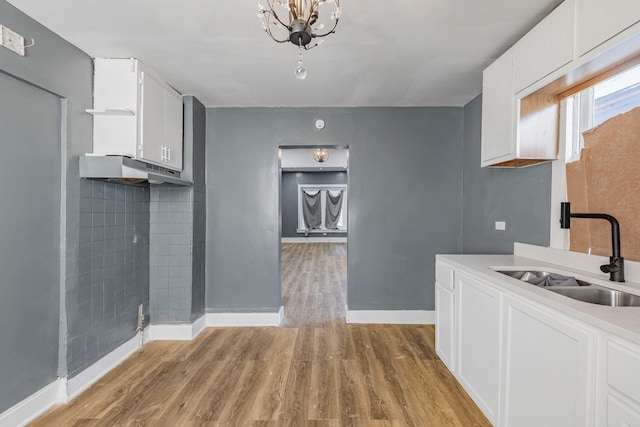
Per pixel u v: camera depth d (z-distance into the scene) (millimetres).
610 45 1355
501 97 2193
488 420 1865
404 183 3506
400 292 3516
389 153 3502
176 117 2938
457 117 3492
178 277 3102
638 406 958
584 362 1153
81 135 2201
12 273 1767
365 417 1915
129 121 2322
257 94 3100
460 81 2801
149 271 3082
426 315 3504
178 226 3113
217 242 3471
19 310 1805
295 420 1892
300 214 10758
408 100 3301
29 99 1851
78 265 2166
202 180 3381
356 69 2549
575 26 1551
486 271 1914
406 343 2973
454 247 3518
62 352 2066
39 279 1922
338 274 6020
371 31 1996
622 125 1679
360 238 3508
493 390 1773
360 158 3500
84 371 2221
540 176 2271
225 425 1849
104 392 2180
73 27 1930
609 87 1760
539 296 1384
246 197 3482
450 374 2400
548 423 1346
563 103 2018
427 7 1754
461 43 2150
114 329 2557
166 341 3039
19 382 1810
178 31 1993
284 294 4684
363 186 3502
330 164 10016
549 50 1731
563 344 1261
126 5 1724
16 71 1720
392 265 3514
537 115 2033
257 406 2027
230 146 3471
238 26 1942
